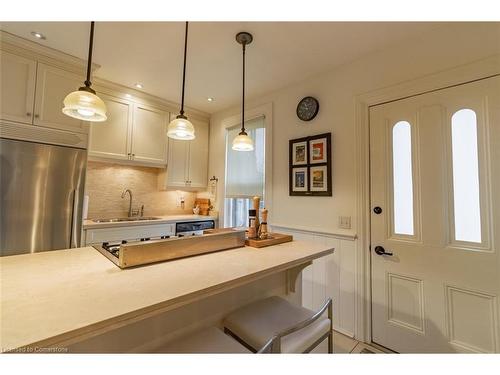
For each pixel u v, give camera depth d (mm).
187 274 1016
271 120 2799
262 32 1773
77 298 778
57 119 2166
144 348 979
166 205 3523
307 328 1147
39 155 2059
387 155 1913
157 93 2938
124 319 692
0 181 1878
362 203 2018
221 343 987
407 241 1791
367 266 1979
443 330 1606
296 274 1593
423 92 1747
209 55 2090
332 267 2182
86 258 1224
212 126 3686
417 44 1785
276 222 2672
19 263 1131
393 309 1838
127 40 1900
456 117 1609
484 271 1480
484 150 1502
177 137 1632
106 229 2467
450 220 1615
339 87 2230
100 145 2619
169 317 1054
